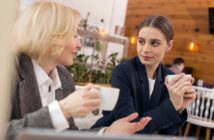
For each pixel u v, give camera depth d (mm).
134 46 7277
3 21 337
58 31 895
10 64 348
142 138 437
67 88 1101
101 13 6301
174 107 1035
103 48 4512
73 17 929
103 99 793
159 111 1039
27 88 889
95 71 3416
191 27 6289
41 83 949
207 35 5977
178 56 6434
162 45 1198
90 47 4402
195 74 6078
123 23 6668
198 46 6102
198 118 3539
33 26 884
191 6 6301
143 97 1232
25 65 915
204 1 6082
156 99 1244
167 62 6582
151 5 7133
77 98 735
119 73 1219
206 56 5945
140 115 1186
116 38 4738
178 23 6527
